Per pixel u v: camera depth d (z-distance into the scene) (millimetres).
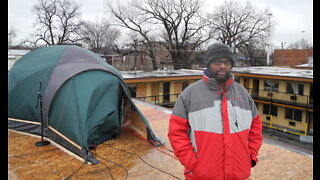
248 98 2152
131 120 6242
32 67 5902
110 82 5590
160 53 40469
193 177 2092
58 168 4242
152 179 3891
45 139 5477
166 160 4617
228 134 1945
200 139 2010
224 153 1941
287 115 21109
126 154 4883
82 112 4871
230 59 1971
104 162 4516
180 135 2123
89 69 5410
